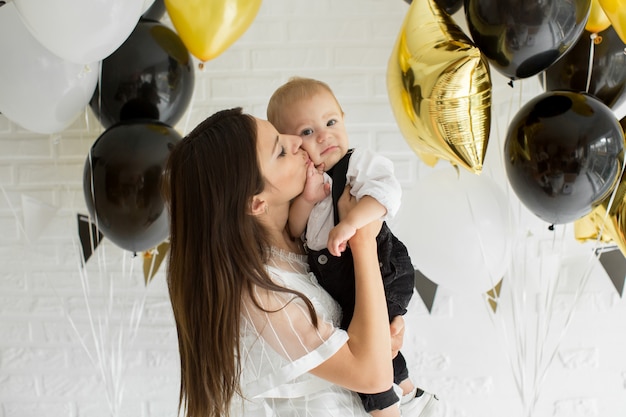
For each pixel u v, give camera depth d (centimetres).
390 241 135
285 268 125
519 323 211
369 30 209
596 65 156
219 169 120
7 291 219
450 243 169
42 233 216
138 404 216
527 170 148
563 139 144
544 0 135
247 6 162
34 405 219
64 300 218
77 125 212
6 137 215
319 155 137
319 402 127
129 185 158
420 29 153
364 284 120
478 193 171
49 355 220
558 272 193
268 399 132
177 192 124
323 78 210
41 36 139
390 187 124
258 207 122
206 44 163
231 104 211
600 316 210
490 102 147
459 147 147
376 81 209
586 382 211
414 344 215
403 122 157
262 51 211
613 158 145
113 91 162
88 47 140
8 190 216
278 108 141
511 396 213
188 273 122
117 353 216
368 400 129
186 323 124
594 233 181
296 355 118
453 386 214
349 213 121
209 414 123
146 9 179
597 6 152
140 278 215
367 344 117
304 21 210
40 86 153
